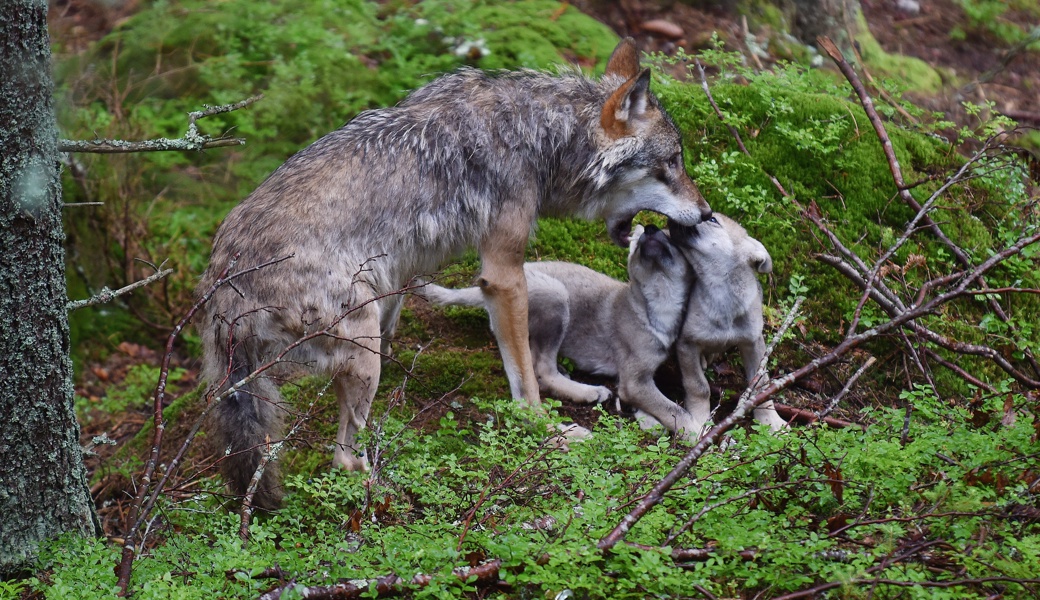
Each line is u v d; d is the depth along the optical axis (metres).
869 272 9.26
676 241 8.95
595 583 5.64
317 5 16.52
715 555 5.88
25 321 6.68
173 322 14.42
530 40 15.52
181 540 6.91
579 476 6.81
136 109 15.14
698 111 12.36
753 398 6.71
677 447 8.66
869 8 19.02
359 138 8.60
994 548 5.94
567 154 9.21
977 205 11.56
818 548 5.86
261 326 8.03
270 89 15.28
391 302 9.12
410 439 7.96
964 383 9.80
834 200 11.48
